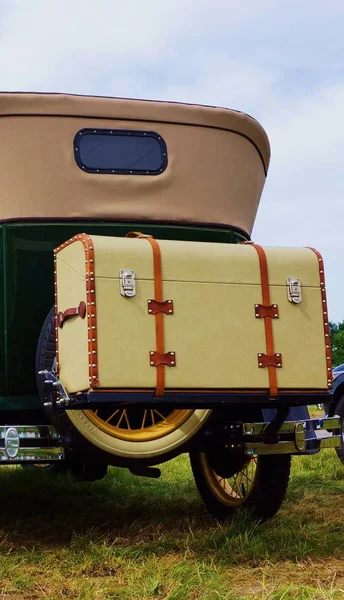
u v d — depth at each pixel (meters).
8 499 6.24
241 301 4.16
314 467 7.65
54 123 4.90
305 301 4.30
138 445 4.51
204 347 4.05
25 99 4.85
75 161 4.91
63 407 4.19
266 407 4.61
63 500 6.23
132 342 3.92
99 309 3.88
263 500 4.92
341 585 3.73
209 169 5.15
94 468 6.83
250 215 5.42
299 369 4.23
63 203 4.89
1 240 4.86
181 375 3.99
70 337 4.11
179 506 5.85
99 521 5.32
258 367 4.15
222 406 4.43
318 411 12.49
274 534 4.50
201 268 4.10
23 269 4.86
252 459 5.14
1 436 4.31
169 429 4.63
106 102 4.97
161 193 5.04
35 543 4.63
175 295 4.03
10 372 4.86
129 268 3.96
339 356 45.38
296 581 3.81
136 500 6.15
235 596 3.55
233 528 4.63
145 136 5.04
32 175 4.87
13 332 4.86
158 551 4.33
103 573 3.99
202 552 4.32
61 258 4.23
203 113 5.12
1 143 4.86
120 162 4.99
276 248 4.34
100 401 3.84
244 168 5.30
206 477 5.31
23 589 3.72
